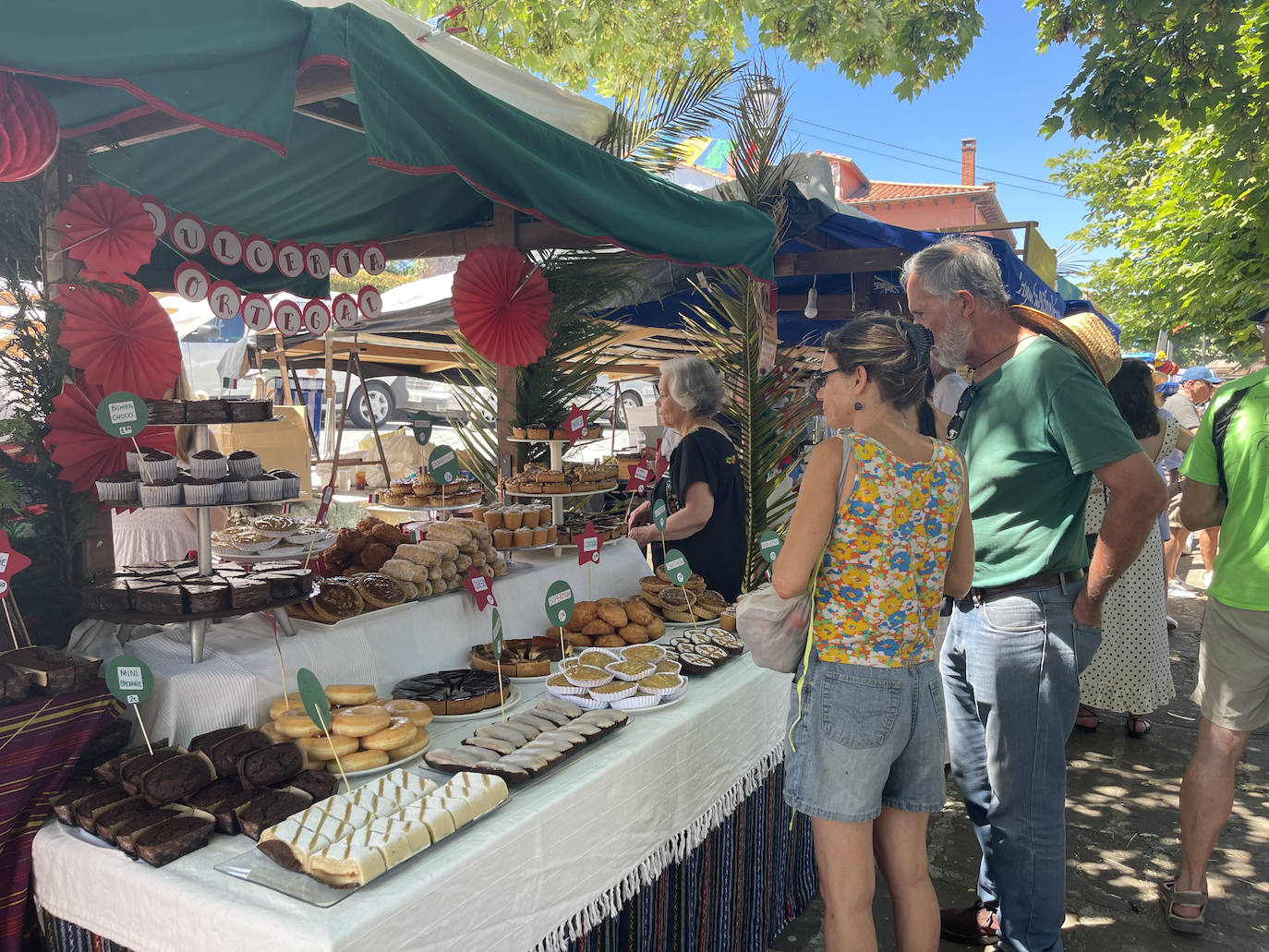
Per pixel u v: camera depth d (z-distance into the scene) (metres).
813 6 7.18
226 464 1.90
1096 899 2.96
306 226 4.13
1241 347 7.55
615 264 4.27
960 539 1.95
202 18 1.58
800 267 4.96
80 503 1.99
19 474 1.93
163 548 3.52
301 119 3.17
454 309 3.51
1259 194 6.11
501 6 7.71
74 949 1.53
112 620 1.74
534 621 2.86
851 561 1.77
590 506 5.99
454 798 1.54
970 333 2.33
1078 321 2.56
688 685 2.39
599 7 7.93
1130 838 3.39
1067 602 2.23
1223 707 2.66
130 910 1.39
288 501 1.98
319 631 2.09
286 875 1.34
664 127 4.18
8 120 1.57
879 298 5.93
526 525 3.13
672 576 2.79
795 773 1.86
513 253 3.65
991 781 2.35
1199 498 2.81
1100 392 2.12
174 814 1.52
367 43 1.87
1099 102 5.53
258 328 3.93
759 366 4.44
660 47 8.42
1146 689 4.11
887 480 1.75
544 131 2.52
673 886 2.15
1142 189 9.14
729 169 4.54
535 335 3.81
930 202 23.81
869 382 1.79
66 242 2.00
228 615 1.79
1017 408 2.22
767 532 2.68
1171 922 2.77
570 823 1.68
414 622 2.35
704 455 3.56
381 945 1.26
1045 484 2.21
